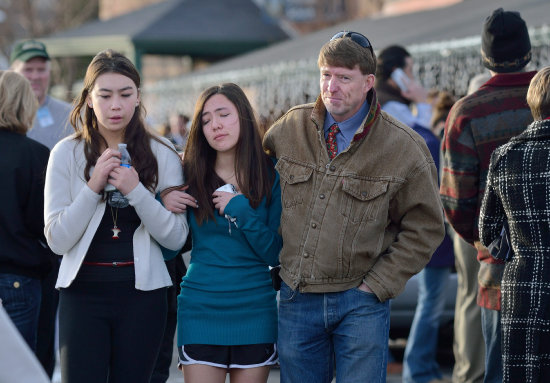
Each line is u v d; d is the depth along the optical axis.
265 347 10.58
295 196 10.33
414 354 16.53
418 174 10.10
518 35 11.65
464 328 14.02
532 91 10.34
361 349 10.09
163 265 10.47
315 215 10.15
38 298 12.01
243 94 10.77
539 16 21.52
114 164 10.01
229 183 10.73
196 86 42.41
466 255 13.85
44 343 13.59
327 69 9.95
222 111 10.55
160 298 10.45
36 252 11.83
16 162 11.65
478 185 11.70
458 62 25.61
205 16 55.22
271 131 10.83
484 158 11.56
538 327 9.94
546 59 21.36
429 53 24.92
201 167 10.70
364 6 60.09
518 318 10.06
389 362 18.98
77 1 78.88
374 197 10.03
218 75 38.56
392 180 10.03
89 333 10.15
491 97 11.62
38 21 77.12
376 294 10.07
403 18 33.03
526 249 10.16
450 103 17.00
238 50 54.59
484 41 11.88
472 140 11.59
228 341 10.44
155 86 47.88
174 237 10.31
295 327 10.34
